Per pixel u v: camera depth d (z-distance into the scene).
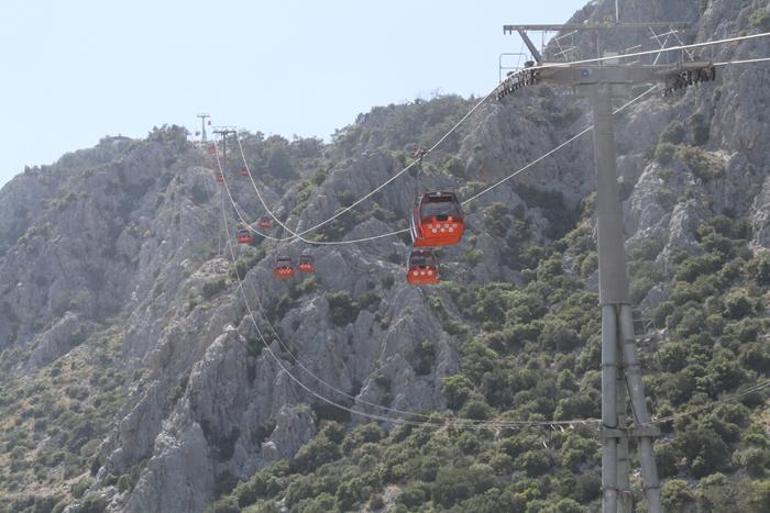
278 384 195.12
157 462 187.12
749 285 182.38
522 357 189.75
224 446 192.00
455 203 95.25
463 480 162.25
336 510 169.38
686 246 192.38
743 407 157.75
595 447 163.00
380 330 198.50
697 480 150.12
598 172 75.62
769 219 193.50
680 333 174.75
